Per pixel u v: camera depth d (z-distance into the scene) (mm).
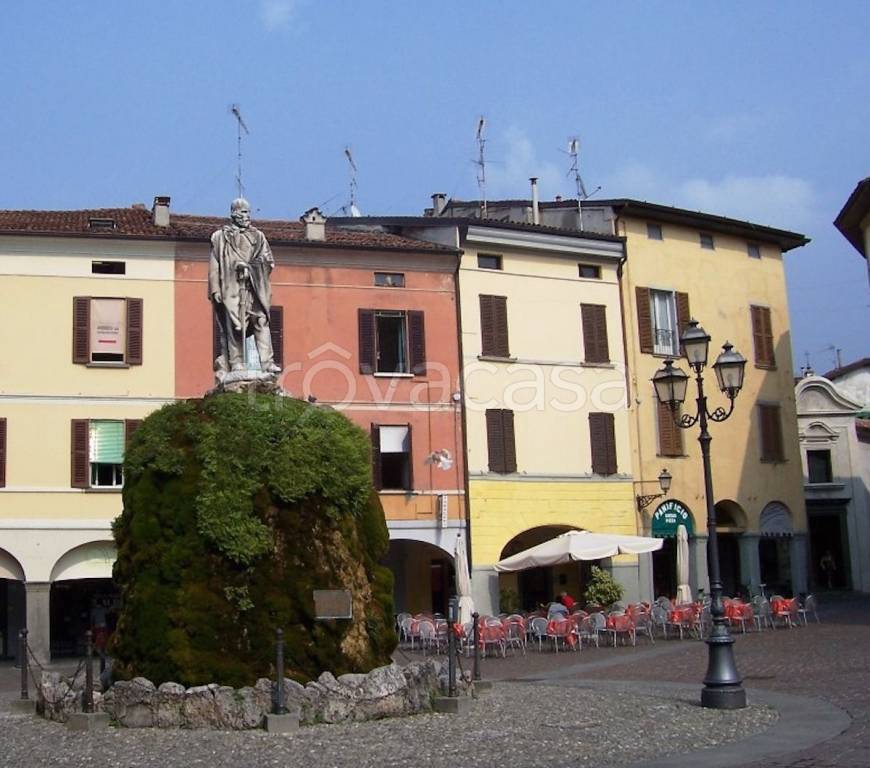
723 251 45188
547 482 39344
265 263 19219
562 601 38156
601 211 42469
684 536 37812
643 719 16500
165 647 16359
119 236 35469
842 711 16859
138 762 13570
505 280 39719
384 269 38188
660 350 42844
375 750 13961
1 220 36812
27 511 34156
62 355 35000
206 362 36031
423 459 37688
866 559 51469
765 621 34656
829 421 52094
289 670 16484
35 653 33656
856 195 39000
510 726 15742
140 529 17094
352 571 17562
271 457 17266
